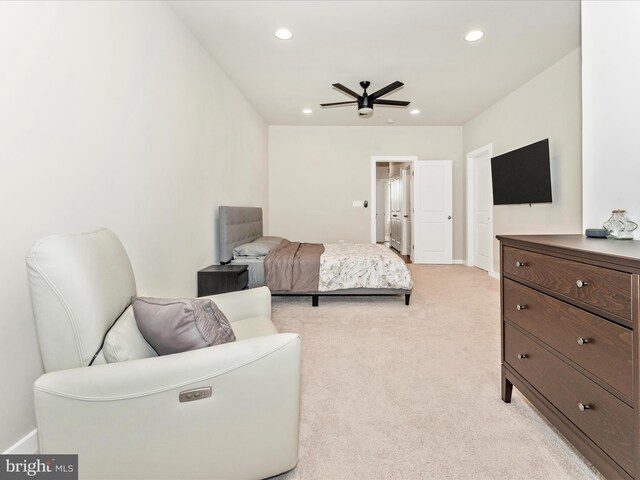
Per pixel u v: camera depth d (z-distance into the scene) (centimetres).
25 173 133
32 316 138
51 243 102
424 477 126
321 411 168
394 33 297
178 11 259
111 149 185
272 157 622
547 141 368
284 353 111
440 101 485
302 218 629
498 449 140
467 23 283
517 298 162
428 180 627
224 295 180
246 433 108
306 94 450
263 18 271
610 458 107
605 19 167
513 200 437
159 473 101
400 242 823
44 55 141
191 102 292
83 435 95
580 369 120
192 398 100
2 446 128
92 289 106
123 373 95
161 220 242
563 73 350
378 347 249
